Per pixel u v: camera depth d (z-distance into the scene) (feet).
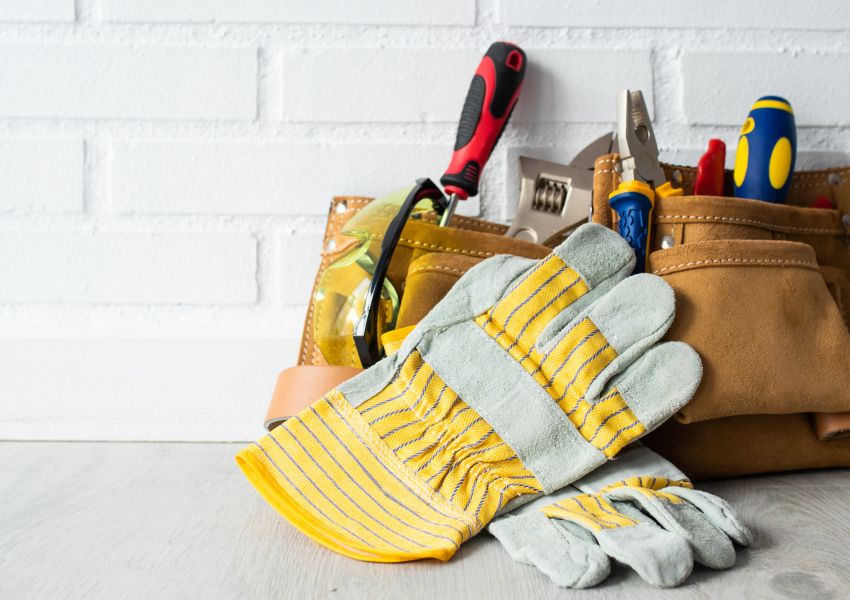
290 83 3.48
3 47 3.44
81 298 3.46
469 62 3.49
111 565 1.99
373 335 2.51
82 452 3.21
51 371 3.41
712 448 2.65
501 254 2.66
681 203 2.74
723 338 2.48
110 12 3.44
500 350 2.43
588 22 3.49
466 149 3.14
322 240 3.49
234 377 3.44
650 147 2.82
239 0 3.46
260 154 3.48
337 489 2.30
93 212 3.47
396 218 2.61
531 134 3.50
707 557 1.89
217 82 3.47
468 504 2.24
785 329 2.54
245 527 2.29
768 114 2.99
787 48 3.51
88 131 3.47
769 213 2.83
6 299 3.45
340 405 2.43
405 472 2.33
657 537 1.89
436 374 2.42
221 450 3.26
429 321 2.46
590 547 1.92
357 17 3.47
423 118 3.49
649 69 3.49
